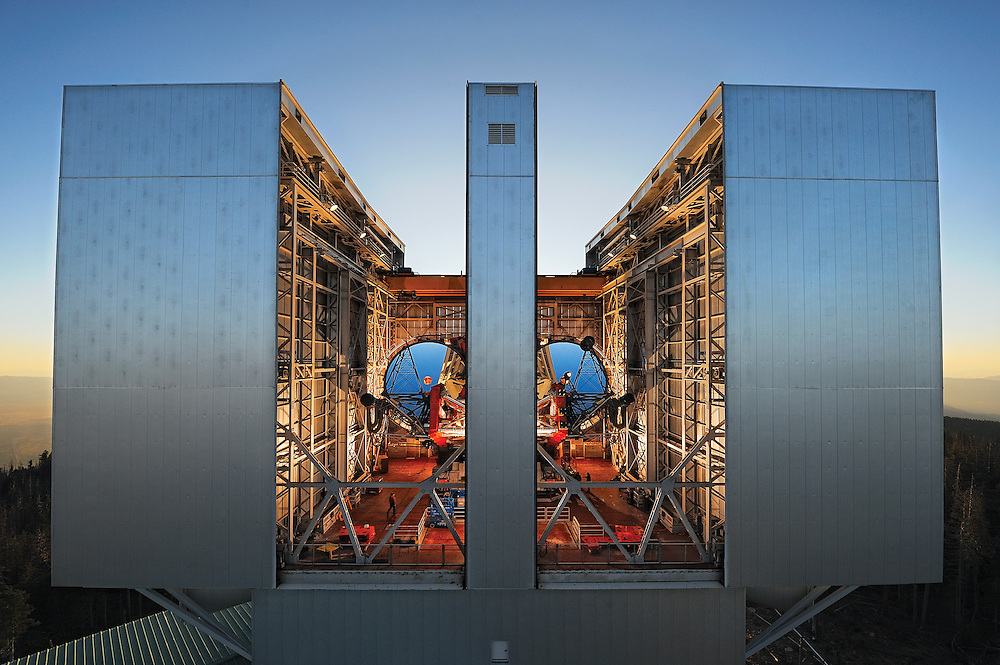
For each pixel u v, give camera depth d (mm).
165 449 12156
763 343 12312
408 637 12195
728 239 12391
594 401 24609
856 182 12664
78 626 27719
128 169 12477
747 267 12375
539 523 17688
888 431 12367
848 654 26672
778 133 12602
